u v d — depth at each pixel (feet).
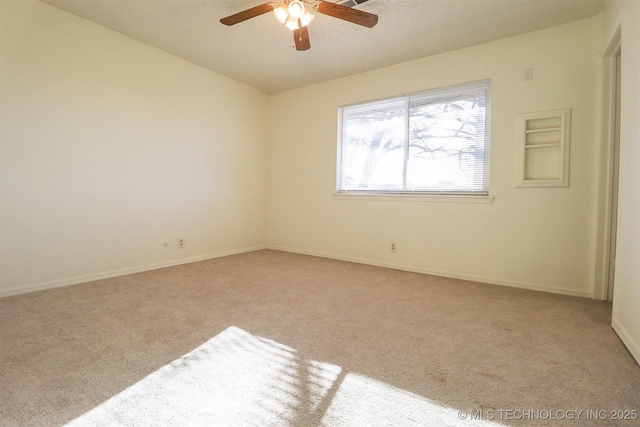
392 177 12.35
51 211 8.91
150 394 4.22
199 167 12.85
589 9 8.34
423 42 10.30
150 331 6.16
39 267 8.74
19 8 8.18
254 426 3.66
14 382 4.42
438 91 11.25
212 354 5.32
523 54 9.59
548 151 9.37
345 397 4.23
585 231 8.83
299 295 8.57
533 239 9.53
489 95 10.30
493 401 4.17
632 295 5.48
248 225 15.20
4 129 8.04
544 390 4.41
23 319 6.66
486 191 10.43
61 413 3.82
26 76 8.34
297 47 8.42
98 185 9.87
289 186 15.34
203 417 3.79
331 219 13.92
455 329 6.45
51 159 8.86
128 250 10.68
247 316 7.01
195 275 10.57
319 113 14.23
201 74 12.75
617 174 8.27
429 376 4.75
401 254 11.94
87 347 5.48
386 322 6.78
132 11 8.97
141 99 10.85
